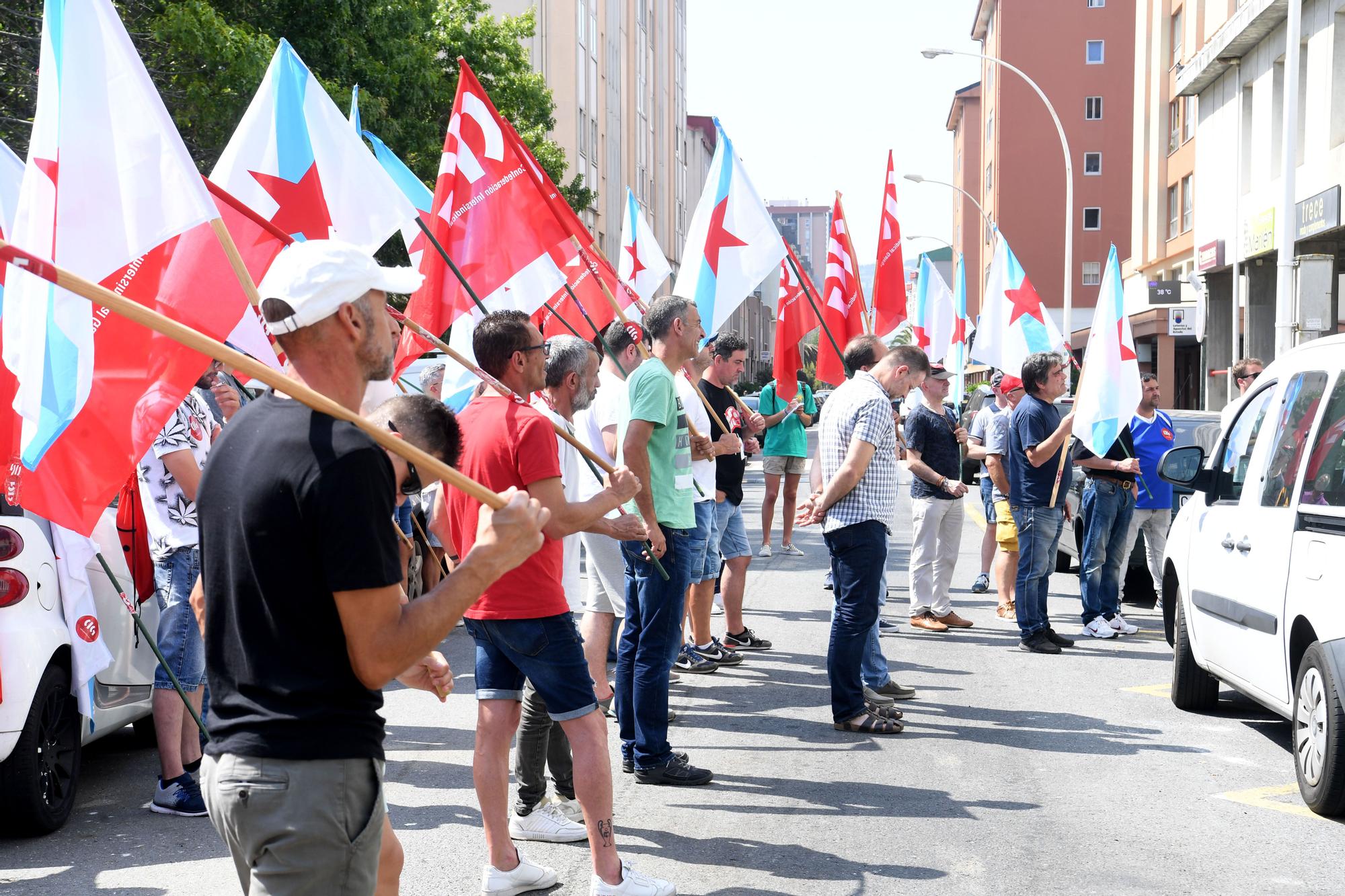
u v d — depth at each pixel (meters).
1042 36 57.31
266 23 16.50
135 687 5.89
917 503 9.38
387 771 5.91
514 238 5.66
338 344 2.49
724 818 5.14
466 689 7.74
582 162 38.88
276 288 2.45
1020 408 8.58
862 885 4.40
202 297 3.68
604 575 6.52
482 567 2.45
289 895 2.39
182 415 5.20
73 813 5.37
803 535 16.14
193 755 5.42
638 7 51.50
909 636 9.20
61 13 3.44
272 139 5.36
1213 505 6.71
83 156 3.44
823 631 9.47
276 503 2.36
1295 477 5.58
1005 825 5.03
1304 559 5.29
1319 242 22.19
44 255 3.43
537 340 4.39
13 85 14.59
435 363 8.38
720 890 4.36
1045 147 57.69
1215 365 29.62
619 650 5.82
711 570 8.12
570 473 5.63
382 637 2.37
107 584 5.68
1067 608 10.48
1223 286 29.52
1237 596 6.04
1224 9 27.61
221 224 3.14
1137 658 8.41
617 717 6.46
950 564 9.45
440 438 2.99
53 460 3.47
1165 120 35.00
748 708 7.10
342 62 17.39
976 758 6.02
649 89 54.75
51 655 4.96
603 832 4.19
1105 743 6.30
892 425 6.41
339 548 2.33
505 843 4.32
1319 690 5.10
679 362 5.60
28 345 3.44
